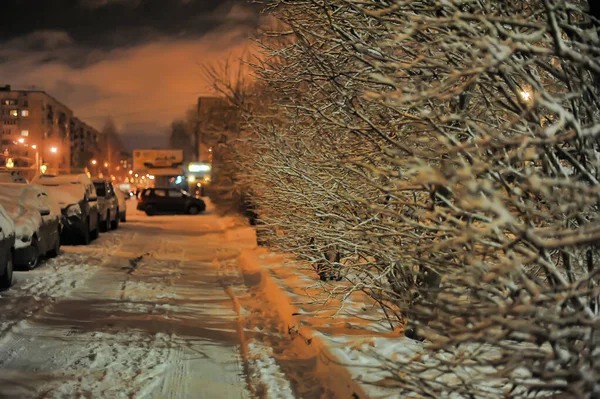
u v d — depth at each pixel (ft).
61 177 67.46
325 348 21.31
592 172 13.69
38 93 308.40
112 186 90.17
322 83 23.34
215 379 21.09
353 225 20.44
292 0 21.47
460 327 11.37
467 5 14.58
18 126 307.37
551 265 12.06
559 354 11.52
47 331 26.78
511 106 15.28
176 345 25.11
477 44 11.41
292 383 20.43
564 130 13.55
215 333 27.58
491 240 13.75
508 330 11.18
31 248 42.75
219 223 103.19
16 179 59.82
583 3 15.90
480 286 12.07
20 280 39.17
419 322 12.66
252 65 26.30
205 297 36.50
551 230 11.36
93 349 23.99
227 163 75.92
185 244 69.05
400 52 19.06
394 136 19.77
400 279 21.34
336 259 29.37
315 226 23.72
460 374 17.15
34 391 19.17
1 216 35.50
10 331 26.11
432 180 10.57
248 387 20.35
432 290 13.03
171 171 241.76
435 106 16.69
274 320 29.58
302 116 26.22
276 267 41.68
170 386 20.24
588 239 10.37
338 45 19.29
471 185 10.12
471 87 17.11
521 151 11.60
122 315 30.30
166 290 38.11
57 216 51.80
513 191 12.82
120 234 80.07
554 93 14.67
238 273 46.47
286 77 23.12
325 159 22.56
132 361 22.67
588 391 10.91
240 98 58.59
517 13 14.98
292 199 25.34
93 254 55.31
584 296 12.93
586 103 14.06
